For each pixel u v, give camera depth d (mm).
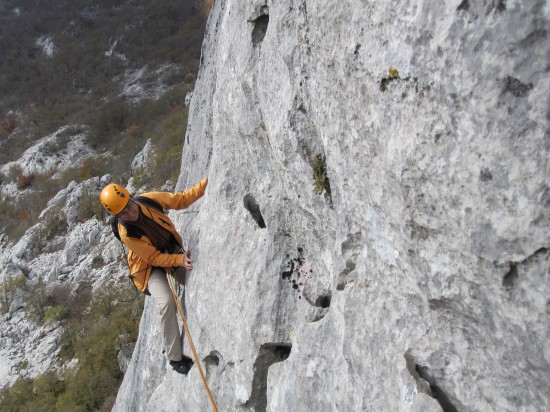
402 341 2082
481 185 1440
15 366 13930
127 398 6211
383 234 2070
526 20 1242
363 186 2100
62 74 32688
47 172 25141
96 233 18000
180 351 4281
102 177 20938
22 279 17094
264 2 3064
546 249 1333
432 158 1579
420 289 1872
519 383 1622
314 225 3000
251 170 3744
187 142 6371
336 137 2225
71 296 15648
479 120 1395
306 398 2754
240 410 3531
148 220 3934
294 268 3316
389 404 2076
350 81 1965
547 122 1245
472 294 1628
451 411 1901
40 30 37250
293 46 2461
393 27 1640
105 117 27156
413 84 1599
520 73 1275
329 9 2021
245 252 3639
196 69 29406
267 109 2918
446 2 1424
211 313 3840
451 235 1610
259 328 3303
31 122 29750
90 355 13008
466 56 1388
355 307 2398
